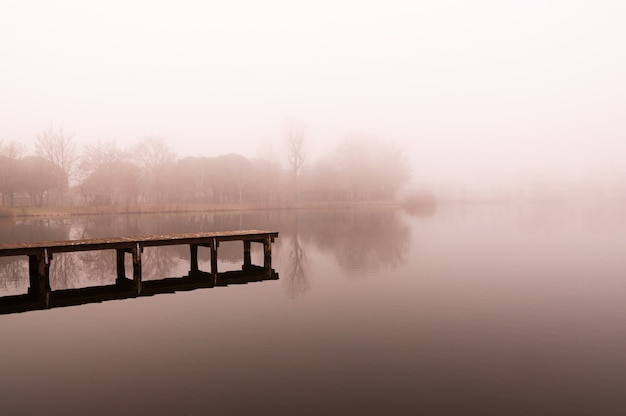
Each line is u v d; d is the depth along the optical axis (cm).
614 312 1544
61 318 1500
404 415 855
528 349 1202
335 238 3662
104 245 1991
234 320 1461
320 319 1465
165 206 7288
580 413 867
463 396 932
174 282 2062
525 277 2125
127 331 1356
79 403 907
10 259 2778
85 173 7144
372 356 1148
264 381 999
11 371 1069
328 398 920
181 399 917
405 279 2088
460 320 1454
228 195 8606
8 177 6481
